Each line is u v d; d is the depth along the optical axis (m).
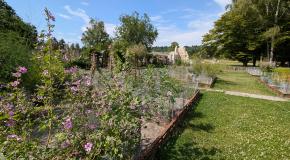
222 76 35.44
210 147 7.07
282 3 46.53
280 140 8.04
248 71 43.84
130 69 7.86
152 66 11.12
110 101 4.54
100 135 3.66
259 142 7.79
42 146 3.78
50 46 4.45
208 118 10.41
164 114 8.62
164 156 6.17
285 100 17.22
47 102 4.85
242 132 8.74
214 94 17.52
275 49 51.19
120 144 3.88
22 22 23.42
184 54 72.56
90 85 5.41
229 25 54.47
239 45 54.72
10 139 3.45
